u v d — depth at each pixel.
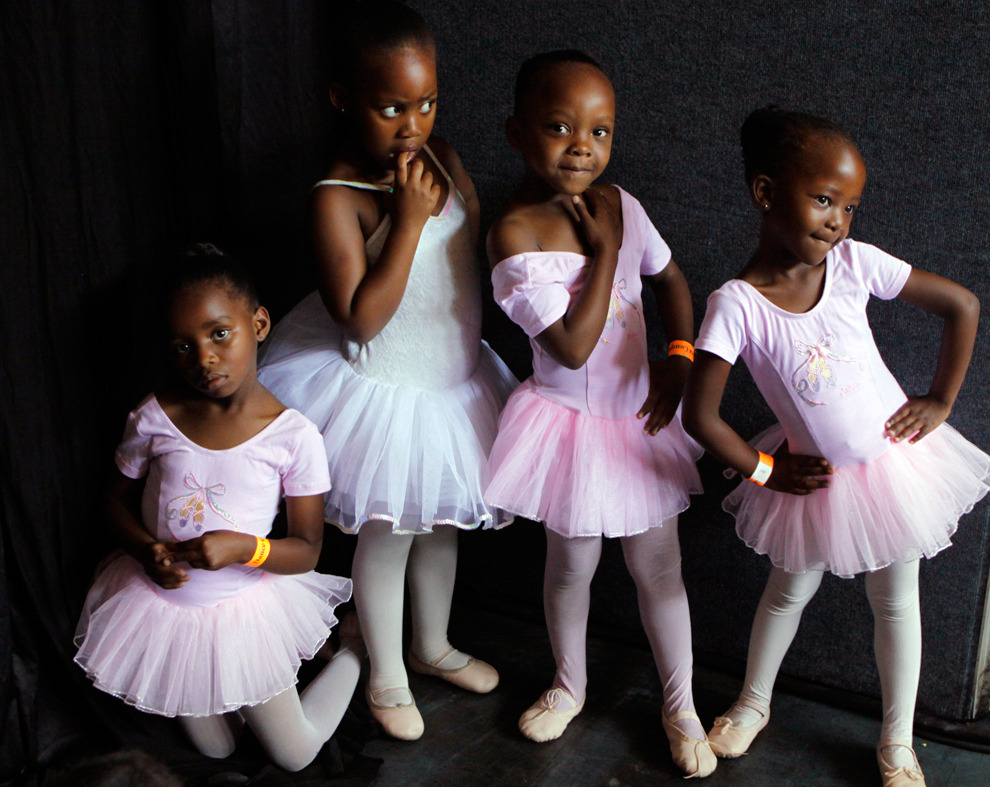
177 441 1.37
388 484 1.47
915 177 1.48
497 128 1.75
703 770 1.53
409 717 1.63
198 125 1.49
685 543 1.80
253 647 1.37
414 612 1.77
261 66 1.60
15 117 1.27
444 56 1.75
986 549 1.55
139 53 1.41
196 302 1.29
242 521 1.39
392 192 1.43
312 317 1.64
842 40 1.46
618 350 1.50
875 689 1.71
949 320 1.41
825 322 1.38
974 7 1.37
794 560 1.44
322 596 1.50
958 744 1.61
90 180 1.37
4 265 1.29
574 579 1.59
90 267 1.40
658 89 1.60
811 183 1.28
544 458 1.50
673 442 1.56
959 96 1.42
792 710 1.71
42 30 1.28
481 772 1.55
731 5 1.51
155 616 1.35
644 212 1.58
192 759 1.49
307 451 1.41
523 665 1.84
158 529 1.38
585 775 1.55
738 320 1.39
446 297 1.54
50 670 1.46
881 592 1.47
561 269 1.44
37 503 1.39
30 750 1.41
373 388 1.53
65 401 1.40
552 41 1.66
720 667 1.82
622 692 1.76
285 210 1.71
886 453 1.40
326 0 1.70
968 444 1.46
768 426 1.67
